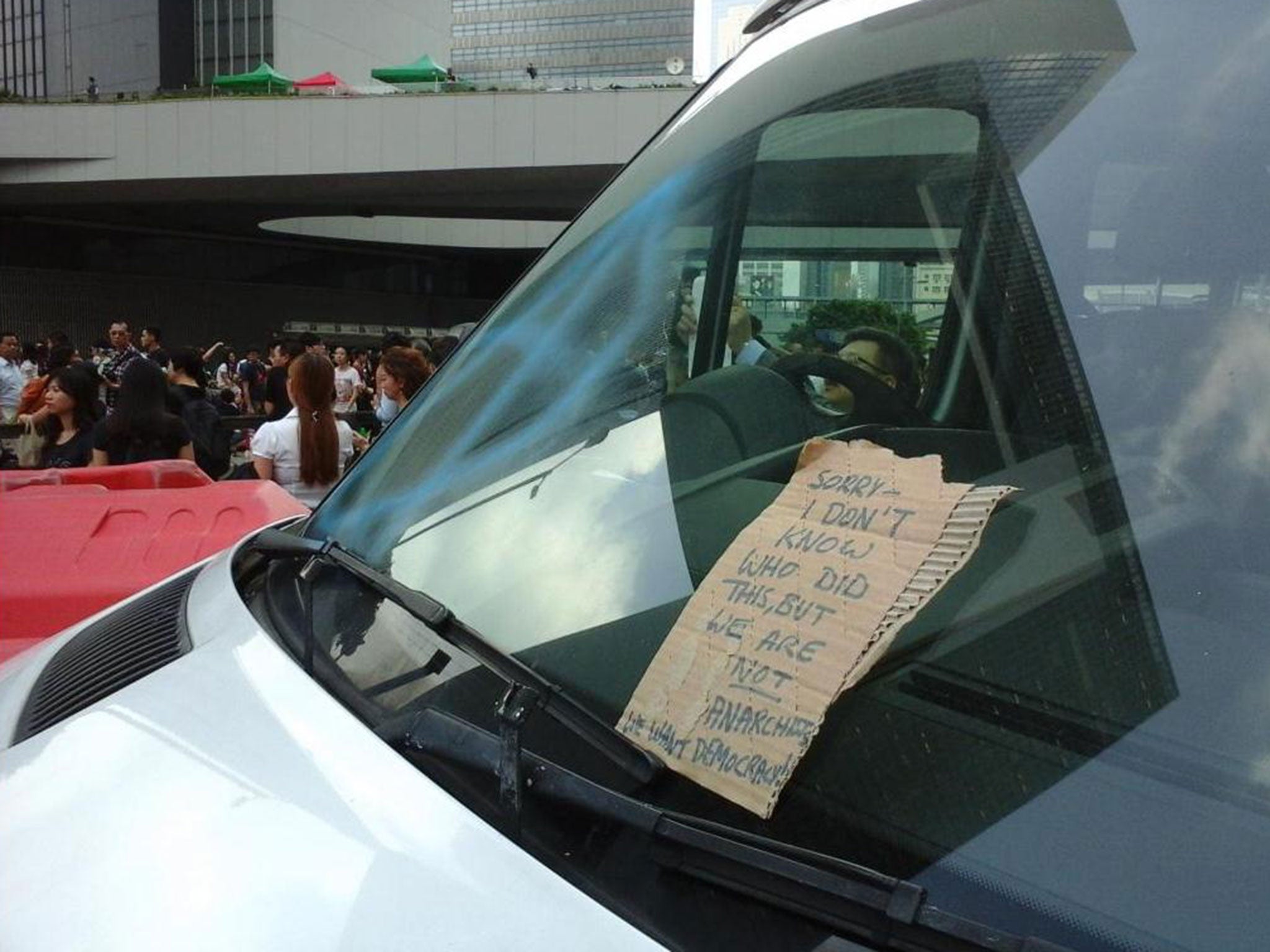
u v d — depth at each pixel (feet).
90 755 4.47
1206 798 3.06
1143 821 3.08
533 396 5.83
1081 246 4.33
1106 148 4.40
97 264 161.99
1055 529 3.73
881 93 5.47
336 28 209.05
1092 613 3.49
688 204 6.14
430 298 199.21
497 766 3.76
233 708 4.53
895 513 3.96
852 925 3.08
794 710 3.64
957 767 3.34
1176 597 3.44
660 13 457.27
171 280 164.66
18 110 128.16
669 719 3.88
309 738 4.21
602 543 4.72
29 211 149.59
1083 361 4.09
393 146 120.06
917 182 5.10
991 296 4.58
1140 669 3.34
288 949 3.30
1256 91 4.11
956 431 4.31
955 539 3.76
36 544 10.91
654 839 3.44
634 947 3.15
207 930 3.42
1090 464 3.85
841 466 4.30
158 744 4.38
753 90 6.31
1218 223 3.94
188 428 21.97
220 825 3.82
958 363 4.58
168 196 135.54
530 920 3.27
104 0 199.82
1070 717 3.32
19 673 6.12
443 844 3.58
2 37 213.87
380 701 4.36
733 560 4.22
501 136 116.47
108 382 51.52
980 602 3.62
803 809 3.45
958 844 3.21
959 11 5.47
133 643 5.69
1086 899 3.00
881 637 3.63
